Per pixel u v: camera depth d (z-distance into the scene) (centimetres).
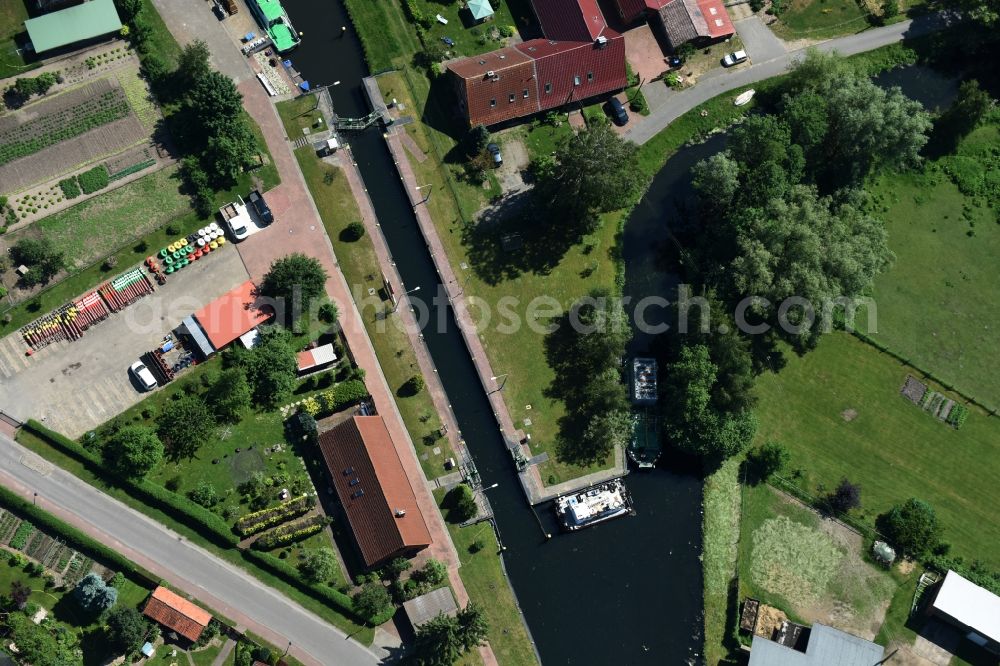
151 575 10688
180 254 11681
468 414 11850
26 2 12188
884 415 12444
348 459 10956
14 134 11781
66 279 11506
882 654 11181
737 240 11825
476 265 12331
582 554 11594
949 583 11438
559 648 11250
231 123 11888
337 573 10969
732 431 11569
